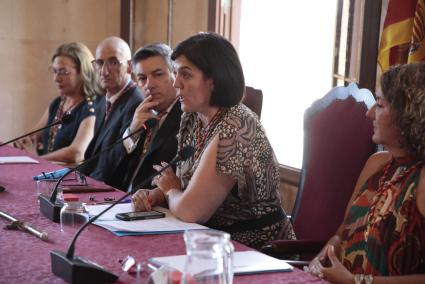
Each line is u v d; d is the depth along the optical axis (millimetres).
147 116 3863
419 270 2404
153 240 2471
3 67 6660
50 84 6883
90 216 2770
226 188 2898
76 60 5316
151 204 3078
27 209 2957
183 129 3289
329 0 4883
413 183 2410
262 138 3035
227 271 1589
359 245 2510
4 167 4039
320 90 4996
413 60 3473
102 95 5375
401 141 2441
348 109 3156
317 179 3191
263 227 3070
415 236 2381
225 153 2891
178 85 3037
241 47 5715
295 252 2873
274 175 3096
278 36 5355
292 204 4984
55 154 5152
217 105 3029
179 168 3225
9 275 2041
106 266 2145
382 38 3652
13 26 6652
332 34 4859
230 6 5676
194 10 6012
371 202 2559
